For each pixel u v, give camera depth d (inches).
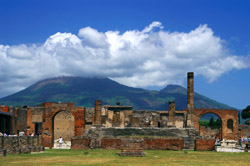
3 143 1360.7
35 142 1643.7
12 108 2760.8
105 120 2792.8
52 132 2389.3
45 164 1083.3
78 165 1059.3
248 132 3619.6
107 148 1851.6
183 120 2930.6
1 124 2192.4
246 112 5378.9
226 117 3253.0
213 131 3641.7
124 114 2829.7
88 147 1888.5
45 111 2396.7
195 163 1155.3
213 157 1393.9
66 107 2415.1
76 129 2411.4
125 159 1259.8
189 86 2527.1
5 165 1050.7
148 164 1101.1
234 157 1403.8
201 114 3233.3
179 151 1748.3
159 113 2864.2
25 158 1275.8
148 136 1978.3
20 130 2819.9
